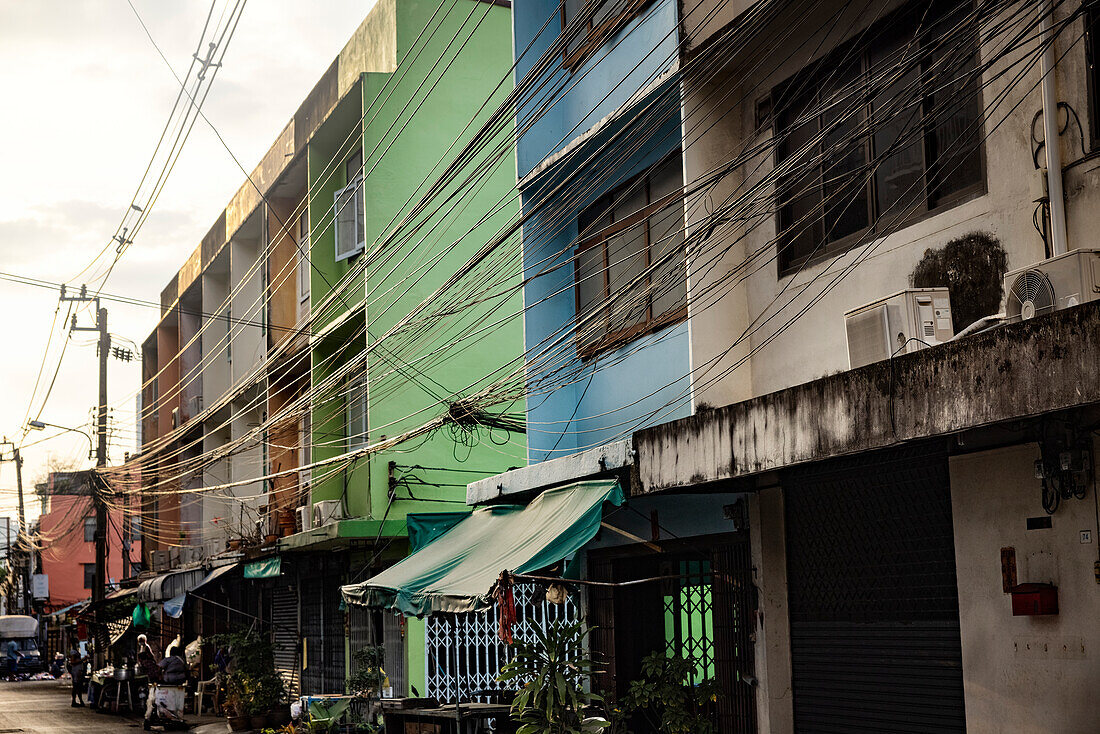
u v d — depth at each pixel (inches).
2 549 2802.7
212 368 1327.5
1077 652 293.1
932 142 356.8
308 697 745.6
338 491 903.1
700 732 431.5
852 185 390.6
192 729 922.7
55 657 2301.9
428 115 839.7
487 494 577.3
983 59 333.4
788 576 412.5
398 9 836.0
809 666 401.4
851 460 370.0
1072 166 300.8
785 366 418.3
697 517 465.1
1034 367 250.5
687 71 430.3
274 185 1040.8
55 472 2672.2
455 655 737.0
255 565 952.9
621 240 523.8
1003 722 315.3
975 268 332.2
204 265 1322.6
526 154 581.9
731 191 445.1
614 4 528.7
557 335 558.9
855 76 389.1
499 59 868.0
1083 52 298.7
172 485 1508.4
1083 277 267.9
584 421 546.6
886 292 367.9
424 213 821.9
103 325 1343.5
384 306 801.6
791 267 421.4
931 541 352.2
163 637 1503.4
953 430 272.7
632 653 514.6
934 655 348.5
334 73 917.2
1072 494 295.9
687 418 383.9
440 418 605.9
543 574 537.0
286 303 1061.1
